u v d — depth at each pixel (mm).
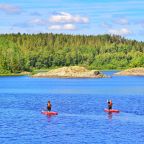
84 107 112688
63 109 107562
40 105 119625
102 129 74688
